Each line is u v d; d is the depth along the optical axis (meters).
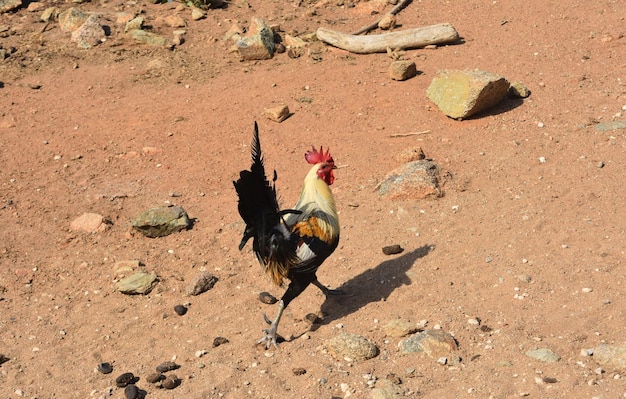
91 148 12.64
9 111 13.77
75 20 16.83
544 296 8.29
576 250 9.05
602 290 8.23
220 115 13.38
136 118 13.46
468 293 8.55
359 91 13.76
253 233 7.77
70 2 18.08
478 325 7.94
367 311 8.47
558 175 10.74
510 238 9.47
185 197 11.33
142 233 10.50
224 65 15.27
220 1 17.72
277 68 14.98
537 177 10.75
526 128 12.07
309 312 8.65
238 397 7.25
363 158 11.78
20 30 16.80
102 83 14.74
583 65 13.93
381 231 10.02
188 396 7.31
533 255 9.09
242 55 15.27
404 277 8.99
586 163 10.93
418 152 11.45
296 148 12.23
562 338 7.53
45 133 13.10
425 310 8.31
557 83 13.34
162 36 16.38
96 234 10.57
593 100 12.66
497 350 7.48
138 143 12.73
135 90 14.47
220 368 7.71
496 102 12.73
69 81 14.84
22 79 14.90
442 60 14.62
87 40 16.14
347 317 8.41
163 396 7.37
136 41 16.09
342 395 7.10
